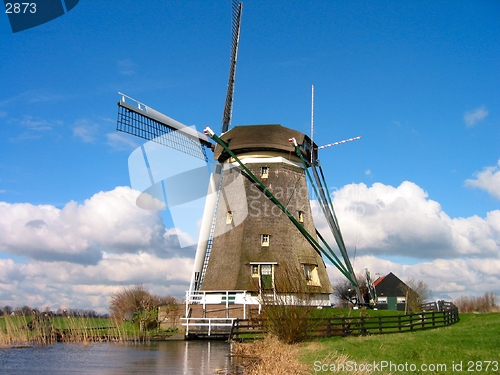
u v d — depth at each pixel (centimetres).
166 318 3578
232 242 3375
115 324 3684
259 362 1811
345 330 2470
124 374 1712
